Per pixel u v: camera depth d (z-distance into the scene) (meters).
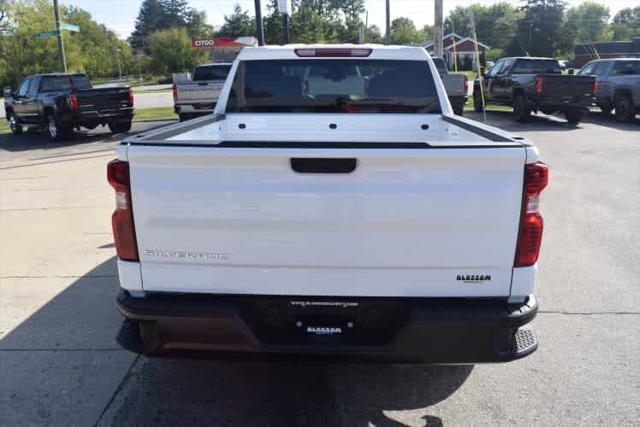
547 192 8.71
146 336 2.83
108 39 110.56
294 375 3.77
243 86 5.20
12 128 19.61
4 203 8.62
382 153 2.57
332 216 2.66
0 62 61.22
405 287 2.75
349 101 5.21
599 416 3.29
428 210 2.63
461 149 2.57
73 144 15.77
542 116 19.75
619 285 5.17
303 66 5.15
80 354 4.05
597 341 4.17
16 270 5.74
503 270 2.72
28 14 61.19
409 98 5.20
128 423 3.26
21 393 3.57
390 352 2.77
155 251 2.76
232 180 2.65
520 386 3.61
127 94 16.73
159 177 2.67
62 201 8.67
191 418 3.30
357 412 3.35
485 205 2.62
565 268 5.59
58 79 17.62
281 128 5.24
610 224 7.04
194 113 16.75
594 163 10.98
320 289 2.77
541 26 77.50
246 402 3.46
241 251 2.73
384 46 5.21
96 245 6.50
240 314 2.75
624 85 17.42
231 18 71.25
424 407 3.40
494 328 2.72
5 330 4.43
